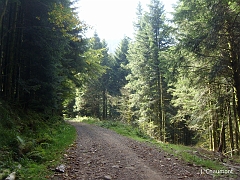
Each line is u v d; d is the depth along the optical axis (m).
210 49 11.23
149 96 27.67
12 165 5.89
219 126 19.55
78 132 16.42
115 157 8.46
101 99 45.44
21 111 12.30
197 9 11.86
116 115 47.69
